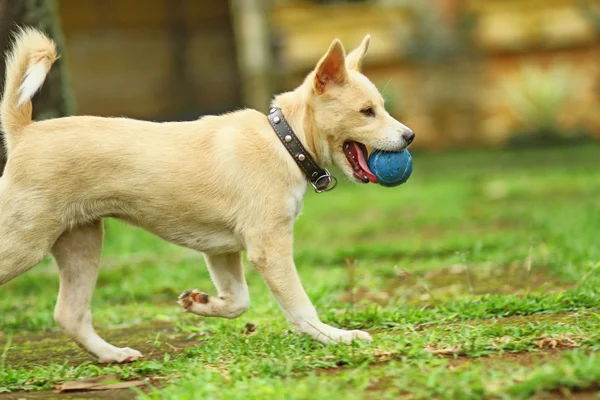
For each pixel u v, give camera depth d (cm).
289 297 802
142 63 3325
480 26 3284
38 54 789
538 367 652
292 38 3278
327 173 839
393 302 1014
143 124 812
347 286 1137
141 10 3306
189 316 1016
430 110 3294
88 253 817
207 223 810
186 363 754
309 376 672
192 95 3356
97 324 1012
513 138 3272
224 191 800
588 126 3284
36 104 1337
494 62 3316
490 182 2438
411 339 782
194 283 1256
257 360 732
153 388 659
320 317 916
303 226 1900
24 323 1026
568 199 2022
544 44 3281
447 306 938
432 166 2942
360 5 3291
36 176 766
